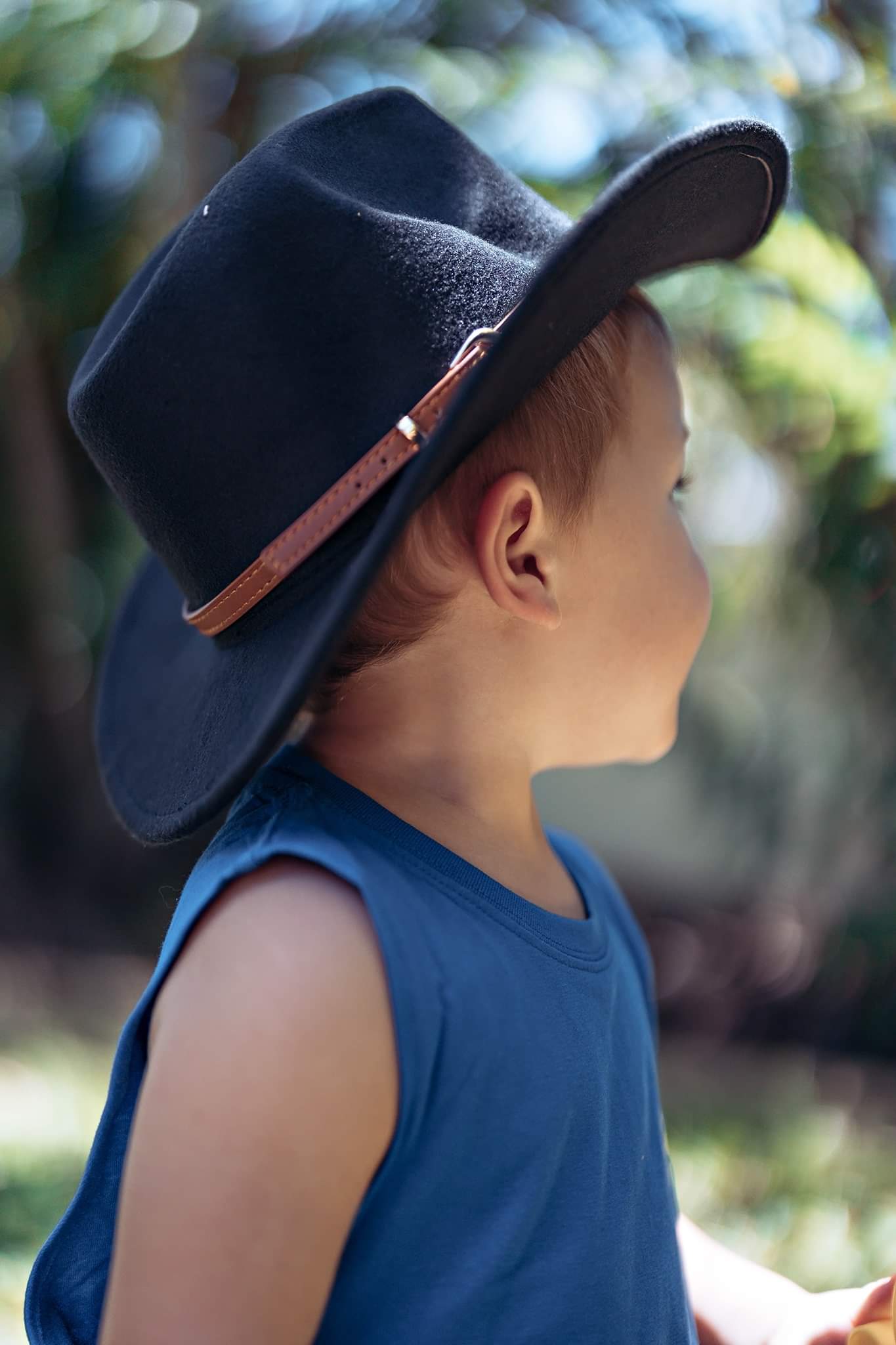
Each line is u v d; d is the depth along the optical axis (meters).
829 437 2.39
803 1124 2.88
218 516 0.96
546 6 2.67
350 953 0.83
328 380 0.92
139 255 3.70
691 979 3.99
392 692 1.01
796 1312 1.19
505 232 1.03
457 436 0.83
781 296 2.33
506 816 1.05
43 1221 2.37
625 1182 0.98
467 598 1.00
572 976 0.97
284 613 0.94
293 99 3.29
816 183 2.20
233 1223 0.77
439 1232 0.85
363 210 0.94
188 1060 0.81
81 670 5.34
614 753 1.12
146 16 2.95
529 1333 0.87
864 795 3.18
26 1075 3.29
